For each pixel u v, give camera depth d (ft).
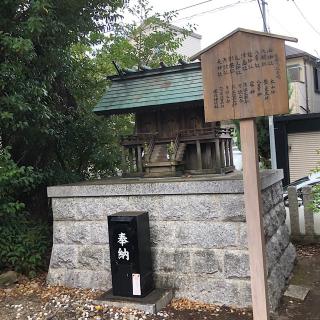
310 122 50.14
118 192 16.79
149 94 19.16
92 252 17.33
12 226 18.89
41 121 20.20
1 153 17.76
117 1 22.26
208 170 18.22
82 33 22.63
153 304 14.53
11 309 15.37
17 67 17.71
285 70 11.55
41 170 20.34
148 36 35.65
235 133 40.93
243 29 12.03
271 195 17.74
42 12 17.87
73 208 17.75
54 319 14.34
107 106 19.49
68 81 23.58
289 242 19.95
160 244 16.17
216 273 15.31
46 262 19.72
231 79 12.26
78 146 24.21
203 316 14.29
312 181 34.22
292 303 15.46
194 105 18.35
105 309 14.83
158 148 19.39
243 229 14.99
